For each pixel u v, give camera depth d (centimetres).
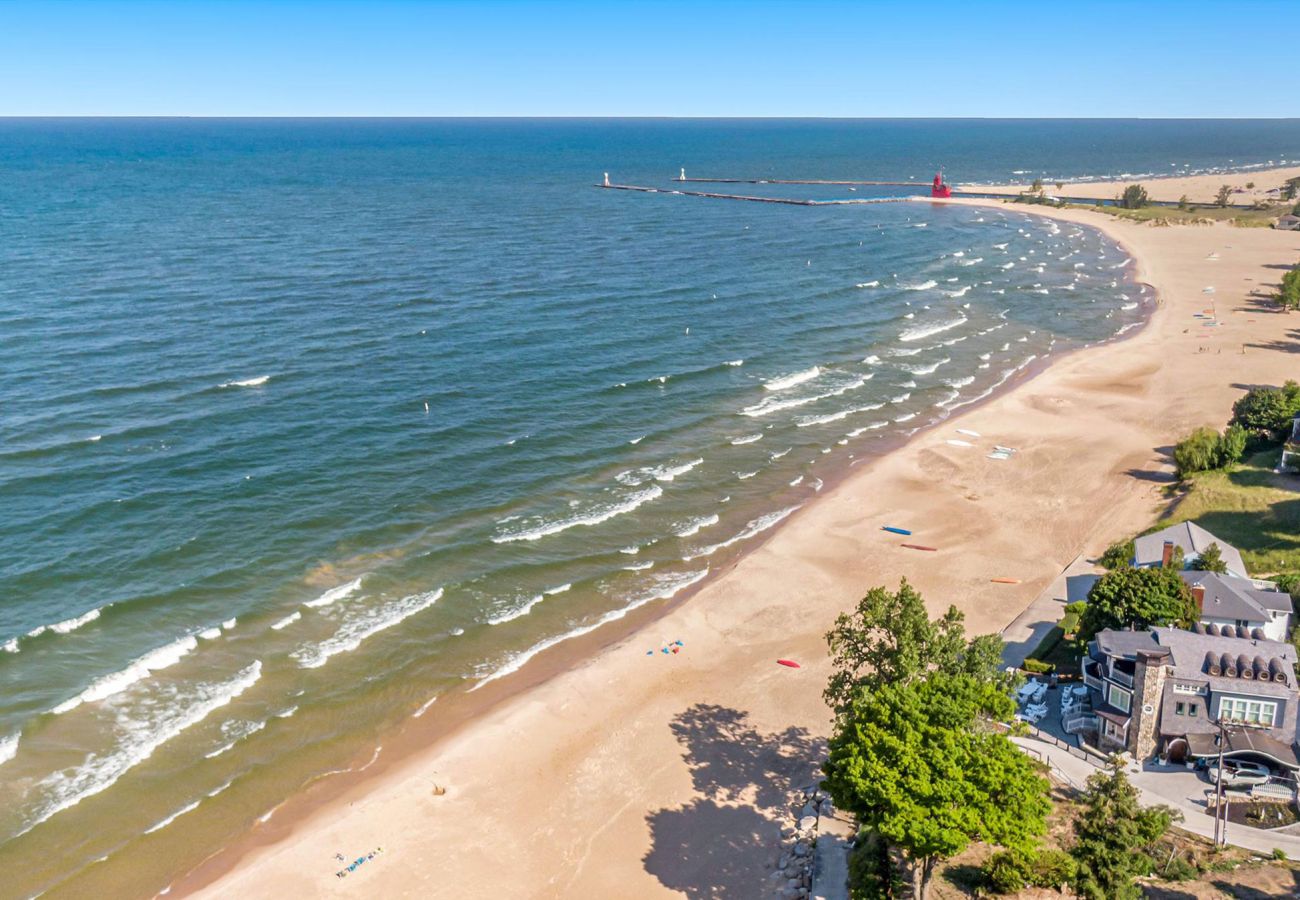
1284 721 4300
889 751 3519
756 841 4234
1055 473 8025
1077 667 5234
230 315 10981
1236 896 3566
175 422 7956
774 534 7000
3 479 6812
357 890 3947
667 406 9238
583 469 7781
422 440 8012
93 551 6084
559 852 4184
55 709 4800
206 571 5988
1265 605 5072
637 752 4812
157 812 4291
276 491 6994
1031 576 6419
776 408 9394
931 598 6150
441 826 4309
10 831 4122
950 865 3881
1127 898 3528
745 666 5512
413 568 6231
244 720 4866
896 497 7619
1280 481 7238
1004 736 3756
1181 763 4419
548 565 6406
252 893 3906
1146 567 5728
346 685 5175
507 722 4988
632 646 5650
